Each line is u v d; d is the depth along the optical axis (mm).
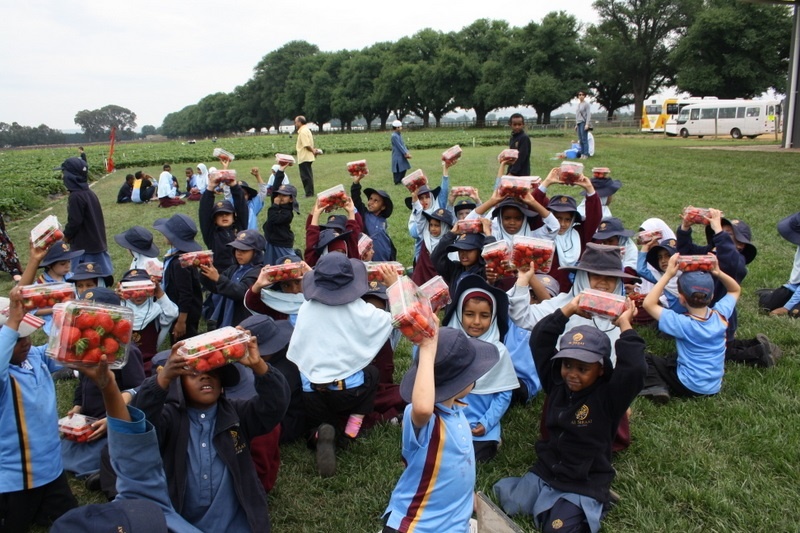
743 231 7113
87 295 4848
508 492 4168
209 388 3357
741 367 6078
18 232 15438
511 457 4754
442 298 4906
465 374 3361
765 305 7730
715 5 70250
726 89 65938
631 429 5047
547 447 4207
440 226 8156
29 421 3959
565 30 77312
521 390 5480
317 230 7270
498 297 4824
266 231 8852
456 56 85750
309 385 4852
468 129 84250
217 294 6578
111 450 3117
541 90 74750
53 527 2664
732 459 4621
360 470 4699
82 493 4555
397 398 5547
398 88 94125
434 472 3297
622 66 75062
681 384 5559
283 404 3525
